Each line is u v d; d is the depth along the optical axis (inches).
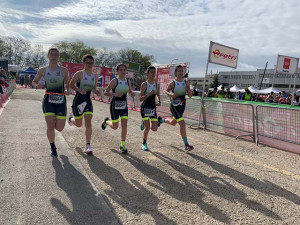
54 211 104.4
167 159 182.1
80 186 128.8
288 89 2972.4
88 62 178.5
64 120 169.6
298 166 182.9
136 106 561.9
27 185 125.7
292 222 106.6
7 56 2516.0
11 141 200.2
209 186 139.2
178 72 203.3
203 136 274.7
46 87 165.8
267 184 146.3
